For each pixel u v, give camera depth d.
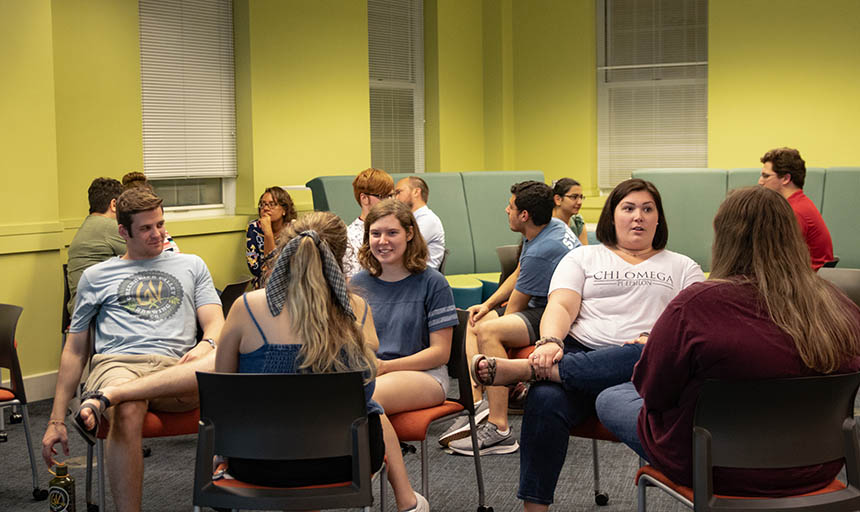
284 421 2.34
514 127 9.30
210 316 3.50
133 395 3.04
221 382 2.34
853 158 7.66
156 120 6.48
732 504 2.20
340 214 6.66
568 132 9.05
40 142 5.46
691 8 8.64
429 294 3.45
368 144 7.86
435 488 3.88
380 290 3.49
